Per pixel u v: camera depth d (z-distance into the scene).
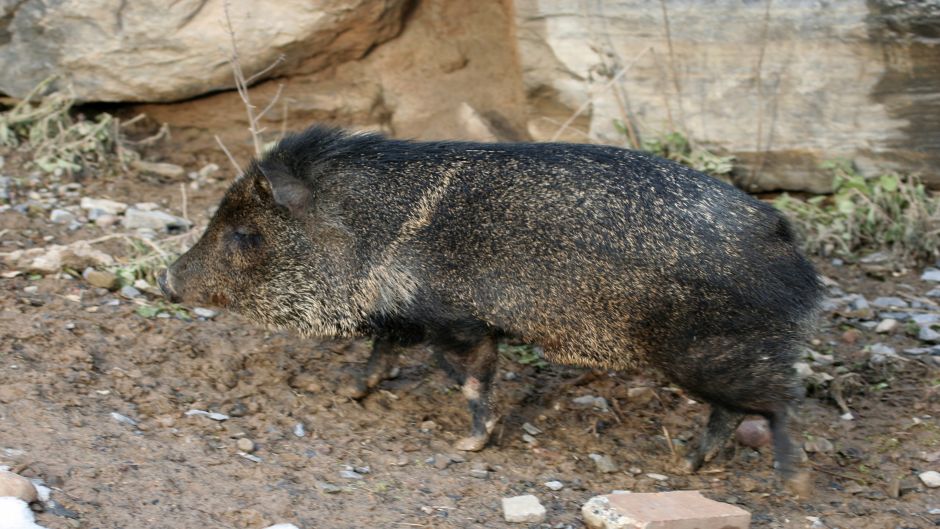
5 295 5.40
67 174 7.06
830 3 6.52
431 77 7.50
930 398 5.14
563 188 4.38
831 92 6.69
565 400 5.21
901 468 4.59
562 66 7.12
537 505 4.10
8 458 3.97
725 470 4.68
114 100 7.42
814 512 4.27
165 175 7.31
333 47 7.30
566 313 4.33
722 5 6.71
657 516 3.89
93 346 5.03
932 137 6.58
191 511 3.87
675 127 7.02
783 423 4.27
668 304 4.20
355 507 4.05
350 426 4.75
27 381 4.60
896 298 6.20
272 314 4.76
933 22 6.30
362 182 4.57
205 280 4.80
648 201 4.29
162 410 4.62
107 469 4.03
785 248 4.29
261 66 7.24
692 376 4.26
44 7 7.20
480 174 4.48
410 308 4.47
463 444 4.64
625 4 6.88
